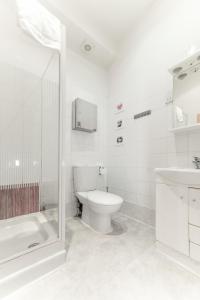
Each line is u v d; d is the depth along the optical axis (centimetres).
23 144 136
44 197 134
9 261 89
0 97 131
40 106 133
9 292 85
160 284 92
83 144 215
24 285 91
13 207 134
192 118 139
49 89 130
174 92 150
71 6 166
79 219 191
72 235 151
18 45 136
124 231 160
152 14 177
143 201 181
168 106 158
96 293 86
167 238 117
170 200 116
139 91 192
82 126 198
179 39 150
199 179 95
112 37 212
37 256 99
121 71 222
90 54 220
